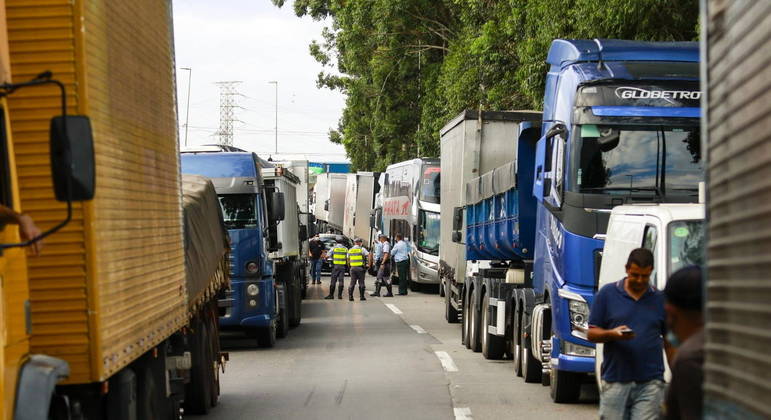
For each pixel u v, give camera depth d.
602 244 15.93
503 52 43.12
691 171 16.14
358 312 39.28
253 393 18.45
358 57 65.62
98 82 8.46
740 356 4.39
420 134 61.62
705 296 4.91
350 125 82.75
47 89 7.96
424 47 62.03
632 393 9.79
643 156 16.20
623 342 9.76
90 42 8.27
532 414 15.60
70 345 8.05
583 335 15.66
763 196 4.10
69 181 6.21
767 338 4.07
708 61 4.86
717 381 4.71
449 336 29.48
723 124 4.61
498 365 22.30
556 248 16.77
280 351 25.67
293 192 34.31
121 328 8.92
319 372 21.27
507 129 28.44
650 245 12.52
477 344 24.81
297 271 33.53
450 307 33.69
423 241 50.53
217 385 17.22
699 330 6.05
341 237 74.88
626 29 24.67
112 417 9.48
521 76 34.25
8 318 6.66
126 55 9.66
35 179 7.94
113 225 8.76
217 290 17.34
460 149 29.61
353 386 19.05
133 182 9.70
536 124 20.61
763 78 4.10
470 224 26.97
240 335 30.80
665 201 16.06
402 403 16.84
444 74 53.94
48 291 8.02
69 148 6.21
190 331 14.34
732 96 4.48
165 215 11.43
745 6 4.32
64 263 8.02
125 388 9.59
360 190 73.94
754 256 4.20
